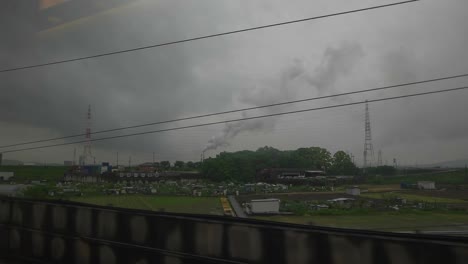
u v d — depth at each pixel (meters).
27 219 11.38
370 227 8.48
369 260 6.02
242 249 7.48
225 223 7.75
